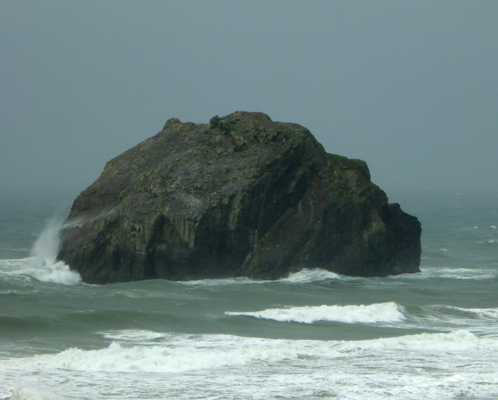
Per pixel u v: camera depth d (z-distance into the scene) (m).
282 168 80.44
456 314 61.44
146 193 80.50
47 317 54.22
